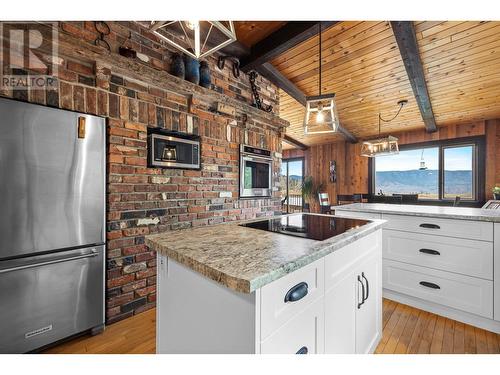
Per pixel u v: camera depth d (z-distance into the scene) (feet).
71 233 5.56
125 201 6.58
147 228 7.05
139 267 6.85
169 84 7.29
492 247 5.96
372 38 8.79
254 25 8.42
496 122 14.39
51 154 5.28
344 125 17.08
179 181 7.91
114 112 6.39
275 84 11.34
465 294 6.35
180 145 7.92
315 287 3.18
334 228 4.53
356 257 4.34
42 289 5.19
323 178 22.20
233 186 9.85
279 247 3.25
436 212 7.07
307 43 9.32
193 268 2.77
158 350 3.74
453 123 15.46
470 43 8.48
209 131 8.87
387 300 7.77
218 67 9.47
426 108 12.50
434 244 6.82
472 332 6.02
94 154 5.93
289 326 2.72
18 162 4.89
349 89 12.18
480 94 11.69
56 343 5.49
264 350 2.39
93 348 5.42
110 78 6.33
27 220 4.99
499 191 13.34
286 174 25.32
